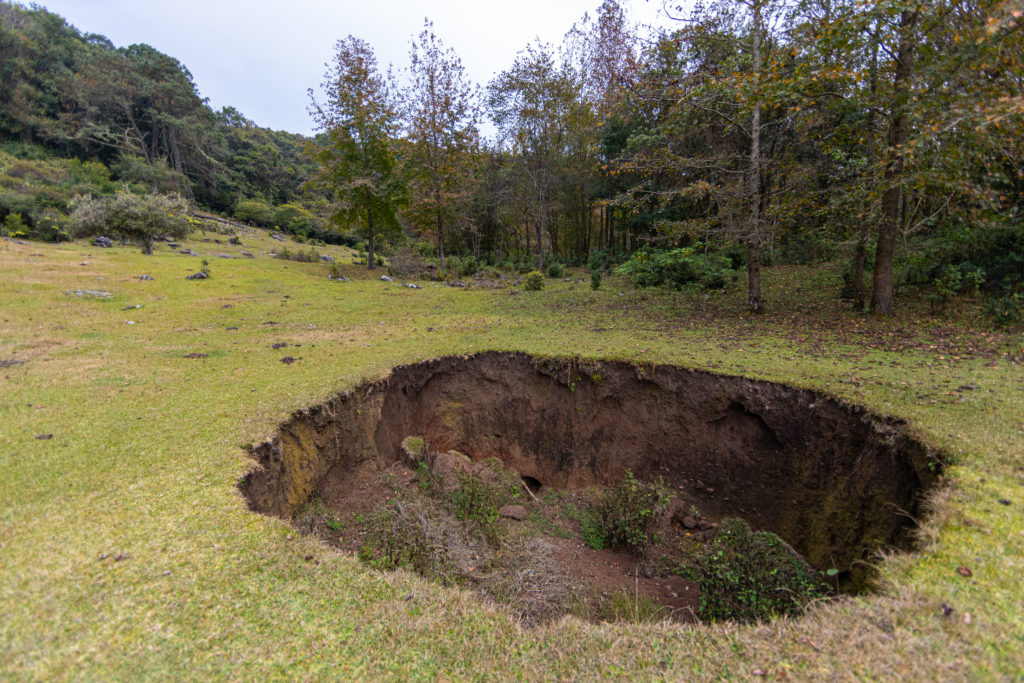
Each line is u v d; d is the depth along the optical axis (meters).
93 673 2.54
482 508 7.51
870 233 10.68
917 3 8.25
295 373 8.27
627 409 8.91
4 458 5.00
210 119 66.50
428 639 3.04
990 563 3.23
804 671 2.62
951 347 8.66
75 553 3.51
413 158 27.72
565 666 2.87
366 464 7.95
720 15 11.93
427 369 9.50
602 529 7.49
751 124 13.06
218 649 2.77
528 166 28.98
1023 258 10.05
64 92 54.50
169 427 5.91
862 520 5.74
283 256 32.91
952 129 8.09
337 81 26.25
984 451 4.79
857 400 6.50
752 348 9.55
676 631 3.14
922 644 2.65
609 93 18.20
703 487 8.10
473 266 27.94
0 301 13.41
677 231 13.15
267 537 3.89
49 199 36.47
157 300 15.93
